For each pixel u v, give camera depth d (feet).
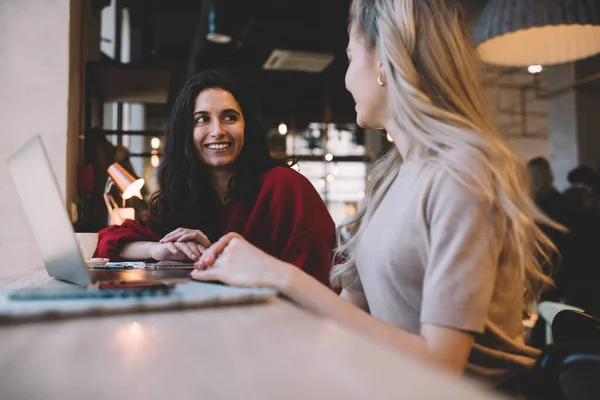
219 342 1.62
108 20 22.36
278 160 7.70
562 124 33.04
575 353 2.82
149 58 28.07
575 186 10.94
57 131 11.11
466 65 3.49
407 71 3.45
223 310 2.22
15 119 11.04
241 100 7.44
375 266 3.35
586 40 8.80
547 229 10.45
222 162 7.20
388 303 3.28
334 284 4.52
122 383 1.20
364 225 4.26
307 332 1.75
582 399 2.75
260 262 2.93
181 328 1.84
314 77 37.52
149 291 2.54
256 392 1.12
